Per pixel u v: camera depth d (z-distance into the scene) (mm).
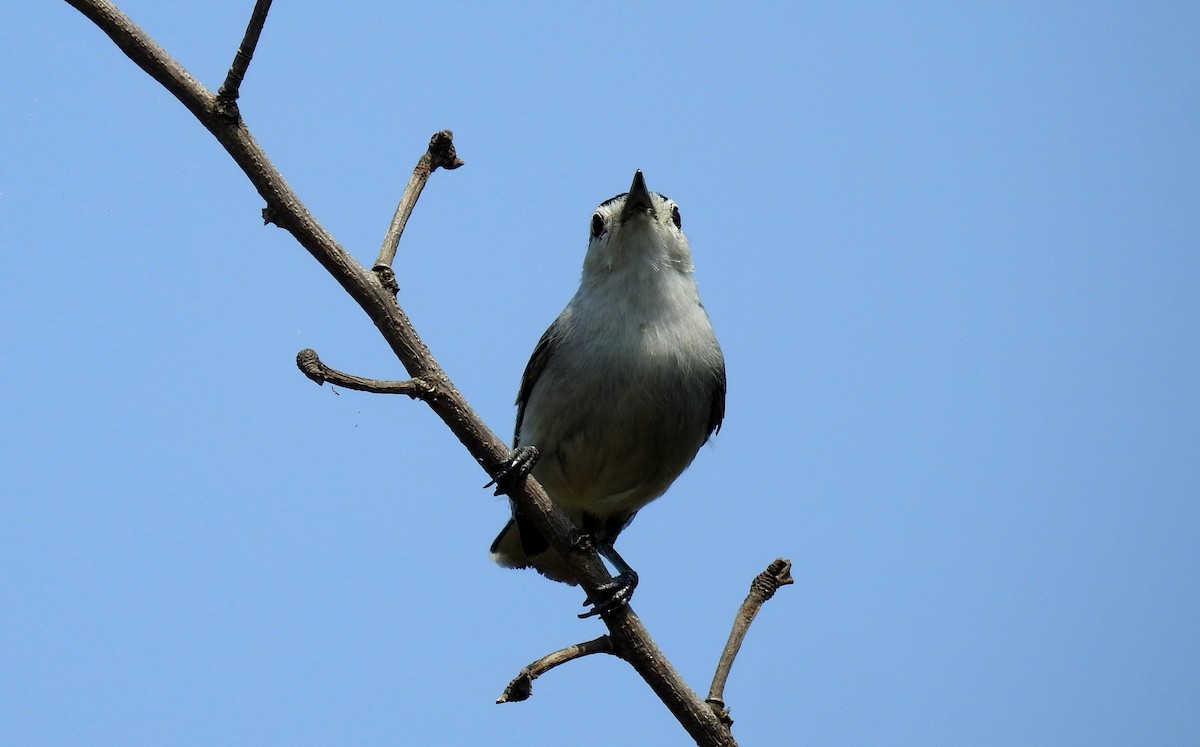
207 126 7664
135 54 7547
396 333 8031
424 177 8469
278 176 7770
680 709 8648
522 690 7840
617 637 8773
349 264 7926
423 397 8023
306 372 7441
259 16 7355
